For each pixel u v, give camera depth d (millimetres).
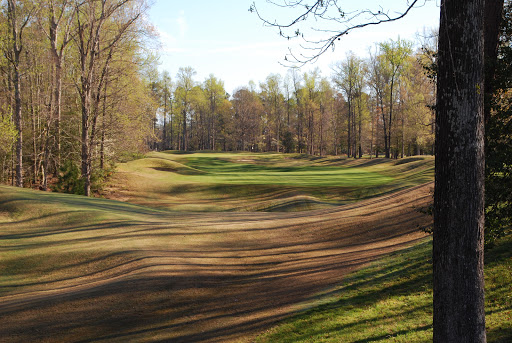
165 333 9062
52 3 31203
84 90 30344
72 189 29750
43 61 33781
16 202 18938
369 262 13273
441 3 4828
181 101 97688
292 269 13594
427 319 8398
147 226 17812
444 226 4945
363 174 45781
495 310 8289
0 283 11852
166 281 11875
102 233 16359
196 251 15164
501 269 10008
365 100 76438
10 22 31188
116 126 33469
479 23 4730
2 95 34156
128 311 10031
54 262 13469
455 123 4820
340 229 18375
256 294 11438
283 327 9102
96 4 30906
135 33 31672
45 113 32688
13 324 9156
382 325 8492
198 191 35750
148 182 38406
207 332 9117
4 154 34344
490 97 9156
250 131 98562
